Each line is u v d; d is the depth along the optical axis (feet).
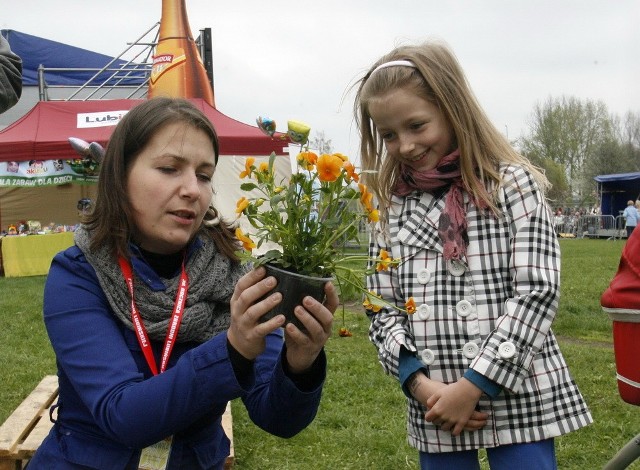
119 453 5.26
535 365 7.07
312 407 5.37
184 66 46.78
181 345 5.56
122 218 5.28
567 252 69.77
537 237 7.07
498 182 7.22
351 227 4.93
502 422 6.98
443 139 7.38
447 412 6.84
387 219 7.82
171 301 5.42
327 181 4.81
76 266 5.33
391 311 7.69
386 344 7.47
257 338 4.56
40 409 11.00
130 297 5.32
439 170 7.38
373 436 13.37
